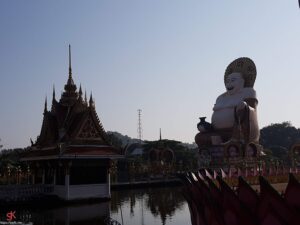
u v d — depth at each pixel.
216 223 15.32
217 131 78.25
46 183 52.47
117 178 85.94
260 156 68.56
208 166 58.34
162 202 49.88
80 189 47.16
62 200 46.38
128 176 90.75
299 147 52.88
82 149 47.41
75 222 35.22
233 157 61.22
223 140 76.25
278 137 163.88
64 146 45.94
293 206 10.62
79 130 48.06
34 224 34.16
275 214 10.66
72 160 46.78
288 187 10.80
